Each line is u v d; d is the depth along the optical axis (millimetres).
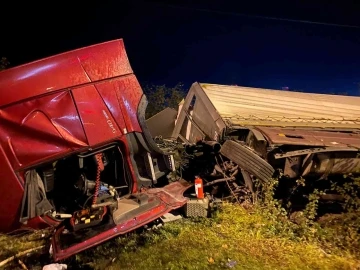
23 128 3496
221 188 5609
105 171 4336
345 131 5973
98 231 3713
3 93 3471
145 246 4133
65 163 4004
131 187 4254
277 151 4852
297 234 4602
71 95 3703
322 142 4871
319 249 4203
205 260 3834
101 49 3955
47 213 3791
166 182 4949
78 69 3787
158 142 5820
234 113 5812
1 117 3436
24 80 3562
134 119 4008
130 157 4113
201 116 6641
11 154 3461
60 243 3654
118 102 3924
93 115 3775
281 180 5508
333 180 5621
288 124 5727
